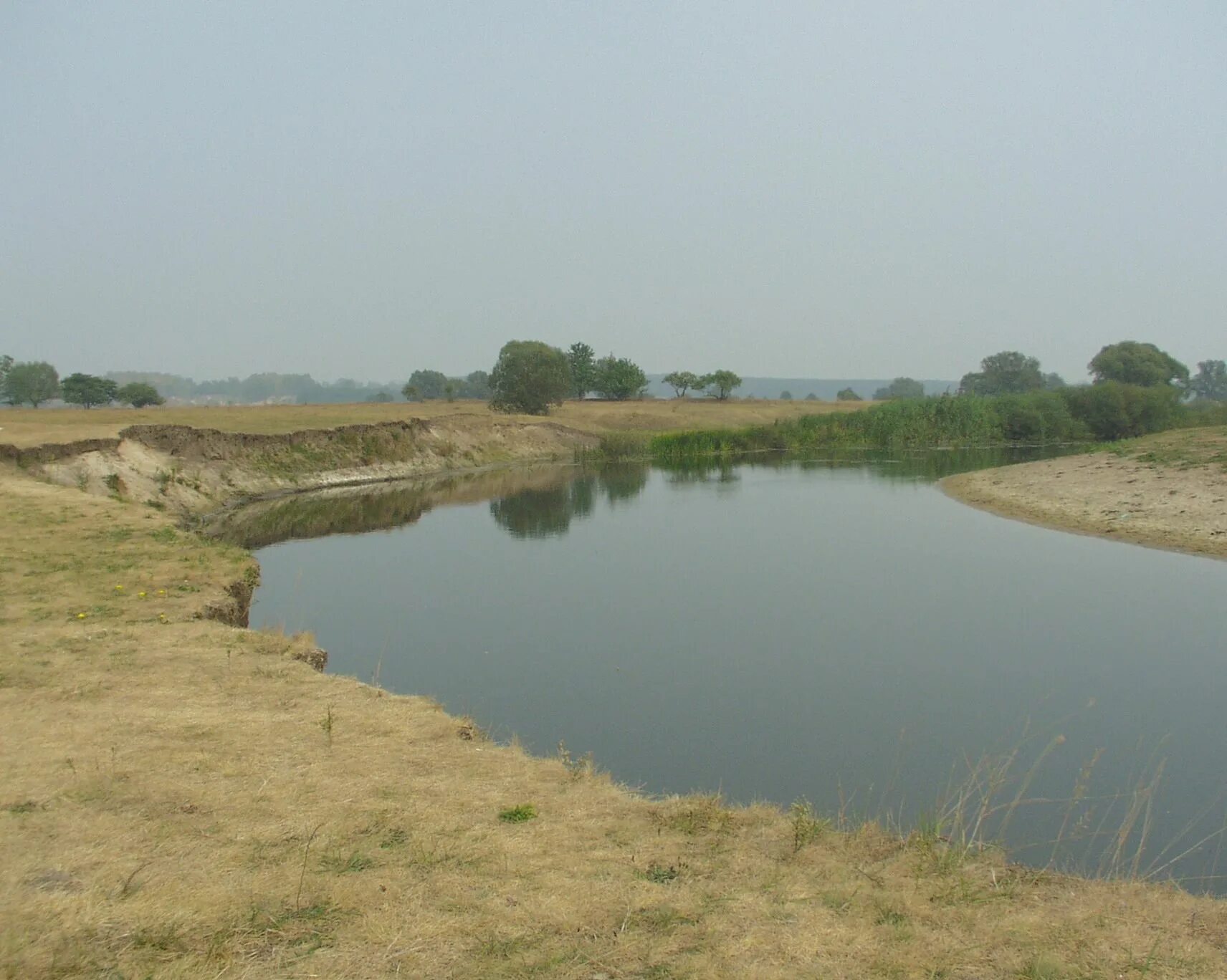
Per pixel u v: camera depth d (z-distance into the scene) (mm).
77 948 4086
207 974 3961
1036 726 10383
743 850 5695
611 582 18953
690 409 83938
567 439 57156
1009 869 5727
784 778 8969
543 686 12047
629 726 10492
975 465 45469
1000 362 119562
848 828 6816
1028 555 20391
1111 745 9781
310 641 11016
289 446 38656
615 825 6023
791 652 13539
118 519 18047
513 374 70125
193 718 7656
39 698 7945
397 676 12516
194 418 49094
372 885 4875
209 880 4863
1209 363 122500
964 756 9562
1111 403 60375
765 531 25047
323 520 28750
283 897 4711
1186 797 8445
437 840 5547
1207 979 4250
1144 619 14883
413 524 27781
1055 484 29938
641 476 43500
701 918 4695
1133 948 4535
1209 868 6992
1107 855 7145
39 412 54656
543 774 6957
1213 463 27297
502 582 19062
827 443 58594
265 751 6980
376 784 6449
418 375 146875
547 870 5223
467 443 49750
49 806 5738
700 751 9703
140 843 5277
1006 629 14508
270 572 20172
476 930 4465
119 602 11602
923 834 6234
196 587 12852
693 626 15156
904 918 4781
